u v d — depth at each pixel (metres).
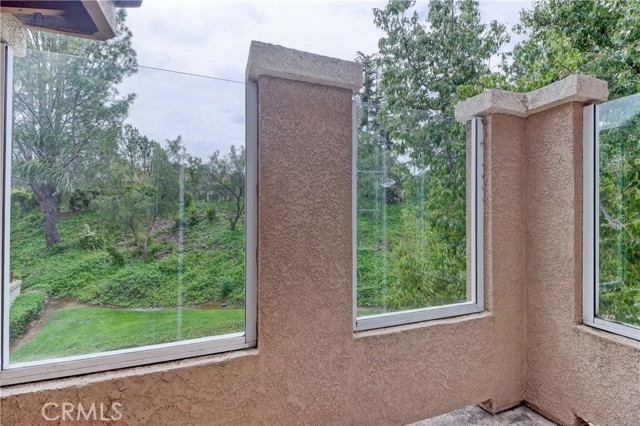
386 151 2.48
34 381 1.59
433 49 7.44
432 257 2.62
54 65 1.69
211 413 1.82
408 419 2.32
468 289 2.73
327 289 2.08
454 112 2.78
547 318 2.56
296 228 2.00
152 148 1.87
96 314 1.75
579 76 2.30
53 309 1.67
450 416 2.62
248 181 2.03
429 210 2.62
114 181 1.80
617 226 2.27
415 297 2.56
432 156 2.63
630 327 2.15
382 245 2.45
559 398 2.47
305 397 2.02
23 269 1.62
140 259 1.85
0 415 1.47
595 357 2.24
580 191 2.39
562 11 6.19
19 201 1.61
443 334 2.44
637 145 2.20
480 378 2.57
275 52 1.92
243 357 1.88
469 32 7.18
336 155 2.11
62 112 1.70
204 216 1.98
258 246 1.96
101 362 1.71
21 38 1.60
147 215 1.87
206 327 1.97
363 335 2.20
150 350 1.80
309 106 2.04
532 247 2.69
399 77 7.68
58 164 1.69
